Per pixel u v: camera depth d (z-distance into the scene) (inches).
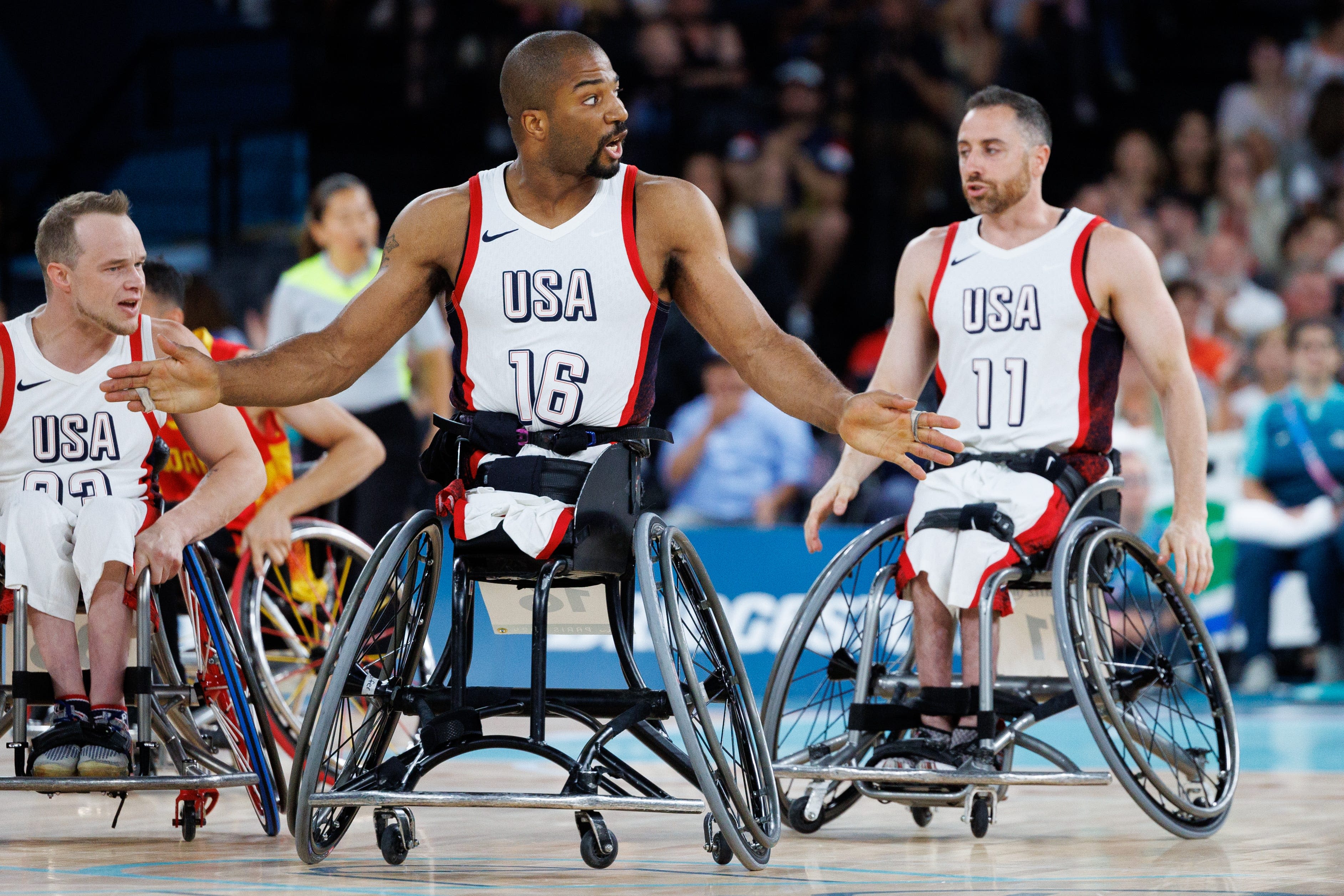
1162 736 561.3
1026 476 545.6
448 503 432.1
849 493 580.1
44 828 543.5
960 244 580.7
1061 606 504.1
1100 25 1882.4
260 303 1600.6
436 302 996.6
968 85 1769.2
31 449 498.0
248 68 1862.7
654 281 443.2
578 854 470.0
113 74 1851.6
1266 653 1295.5
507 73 433.4
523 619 470.3
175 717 538.0
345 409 919.0
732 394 1380.4
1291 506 1302.9
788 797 543.5
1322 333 1302.9
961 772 497.7
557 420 441.1
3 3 1809.8
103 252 488.4
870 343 1528.1
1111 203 1686.8
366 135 1766.7
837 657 557.9
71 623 487.8
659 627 401.7
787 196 1712.6
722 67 1834.4
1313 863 450.6
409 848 441.7
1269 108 1761.8
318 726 410.0
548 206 442.3
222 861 447.2
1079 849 489.4
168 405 424.8
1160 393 562.3
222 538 721.6
